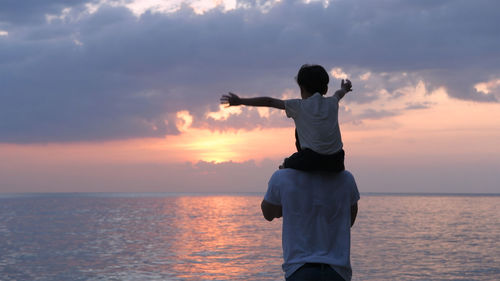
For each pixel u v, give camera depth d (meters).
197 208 99.12
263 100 2.19
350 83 2.48
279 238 33.22
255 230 40.84
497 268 19.12
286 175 2.27
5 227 45.94
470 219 56.34
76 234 37.72
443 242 29.81
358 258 22.25
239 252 25.19
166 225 47.97
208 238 33.50
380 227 43.47
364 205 113.62
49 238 34.31
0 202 160.12
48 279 17.64
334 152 2.23
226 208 98.44
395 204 121.69
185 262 21.52
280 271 18.83
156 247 27.98
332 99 2.31
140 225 48.28
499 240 31.02
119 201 169.12
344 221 2.27
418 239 31.83
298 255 2.19
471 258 22.19
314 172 2.27
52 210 91.81
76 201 171.50
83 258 23.28
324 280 2.14
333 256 2.20
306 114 2.23
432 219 56.53
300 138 2.26
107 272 19.00
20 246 29.02
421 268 19.20
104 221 55.50
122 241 31.86
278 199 2.28
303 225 2.22
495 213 72.50
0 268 20.20
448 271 18.47
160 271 19.11
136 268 19.94
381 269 18.94
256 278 17.42
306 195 2.24
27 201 174.62
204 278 17.45
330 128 2.24
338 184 2.29
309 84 2.34
